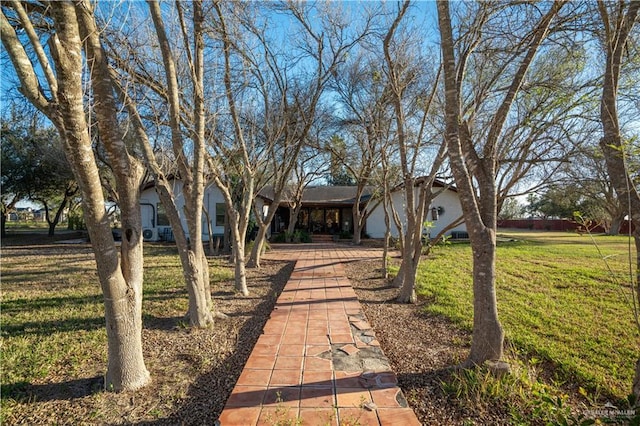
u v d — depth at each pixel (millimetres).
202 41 4621
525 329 4398
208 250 14586
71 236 22453
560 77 4605
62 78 2236
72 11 2268
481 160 3365
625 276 7680
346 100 9859
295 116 9125
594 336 4145
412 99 7289
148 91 5488
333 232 23047
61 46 2201
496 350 3109
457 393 2770
